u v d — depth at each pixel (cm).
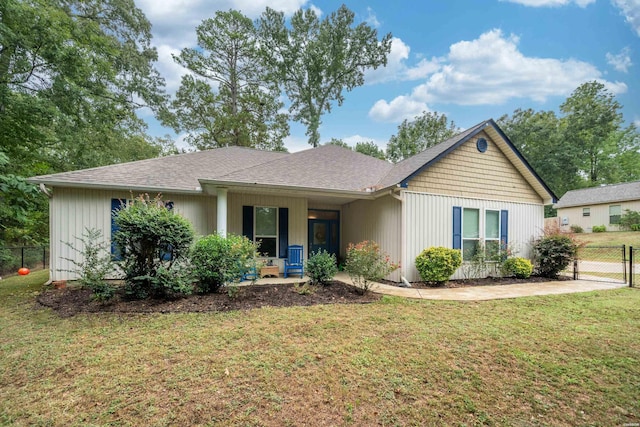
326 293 664
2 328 436
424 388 287
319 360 339
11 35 839
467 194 894
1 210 960
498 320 486
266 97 2392
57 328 435
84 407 254
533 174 950
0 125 938
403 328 444
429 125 2805
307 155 1102
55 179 707
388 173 1031
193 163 999
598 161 3278
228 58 2270
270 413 247
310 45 2238
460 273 873
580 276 982
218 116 2238
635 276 1007
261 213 947
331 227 1214
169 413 245
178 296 600
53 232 731
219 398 266
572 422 243
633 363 340
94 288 539
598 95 3189
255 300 594
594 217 2448
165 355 348
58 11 962
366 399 268
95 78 1175
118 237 559
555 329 445
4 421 237
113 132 1489
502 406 261
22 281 844
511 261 899
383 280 842
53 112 949
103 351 358
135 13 1503
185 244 598
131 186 760
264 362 332
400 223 816
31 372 311
